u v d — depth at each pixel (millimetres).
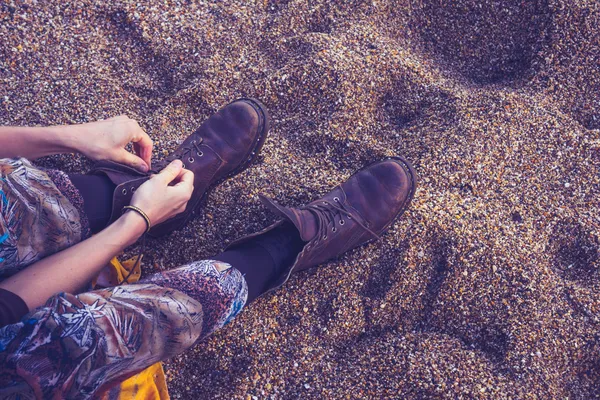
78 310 1056
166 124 2096
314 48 2205
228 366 1691
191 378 1684
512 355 1650
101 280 1693
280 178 1989
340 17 2328
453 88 2186
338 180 1988
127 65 2199
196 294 1271
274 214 1910
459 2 2281
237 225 1900
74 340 1025
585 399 1639
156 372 1580
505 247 1809
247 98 1988
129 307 1128
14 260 1234
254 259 1610
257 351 1705
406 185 1864
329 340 1754
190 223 1901
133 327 1117
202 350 1707
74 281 1210
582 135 2039
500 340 1692
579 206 1928
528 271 1771
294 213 1655
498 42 2268
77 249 1247
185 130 2094
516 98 2115
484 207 1916
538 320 1696
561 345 1670
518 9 2230
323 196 1866
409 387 1611
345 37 2268
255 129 1926
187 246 1876
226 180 1982
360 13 2324
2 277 1259
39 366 991
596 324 1700
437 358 1662
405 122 2191
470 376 1618
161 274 1283
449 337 1730
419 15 2320
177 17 2271
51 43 2158
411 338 1727
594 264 1820
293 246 1729
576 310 1729
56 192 1343
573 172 1993
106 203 1554
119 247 1302
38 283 1157
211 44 2240
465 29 2293
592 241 1840
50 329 1012
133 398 1459
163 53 2213
